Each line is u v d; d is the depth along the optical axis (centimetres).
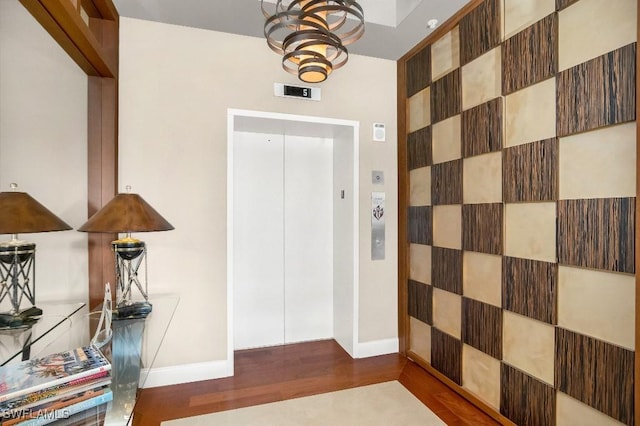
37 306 213
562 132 178
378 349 322
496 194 220
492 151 222
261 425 214
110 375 124
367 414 227
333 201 361
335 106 308
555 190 182
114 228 192
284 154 345
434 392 255
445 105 266
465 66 245
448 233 265
